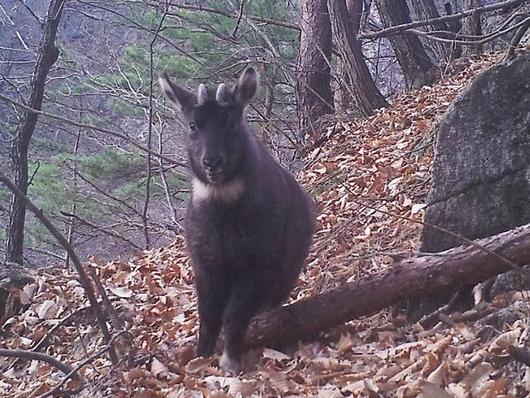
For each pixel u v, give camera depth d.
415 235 4.91
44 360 4.13
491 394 3.51
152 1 11.32
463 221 4.26
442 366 3.67
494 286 4.08
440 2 14.62
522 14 7.50
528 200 4.18
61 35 14.36
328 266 4.93
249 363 4.18
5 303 5.32
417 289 4.05
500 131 4.24
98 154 10.70
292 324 4.20
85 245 10.95
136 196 10.58
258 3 10.95
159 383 4.07
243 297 4.17
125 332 4.28
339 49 8.73
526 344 3.48
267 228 4.15
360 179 6.12
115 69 11.84
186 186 10.85
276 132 10.39
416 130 6.75
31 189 10.11
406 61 9.81
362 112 8.70
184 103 4.32
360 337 4.18
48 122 11.77
